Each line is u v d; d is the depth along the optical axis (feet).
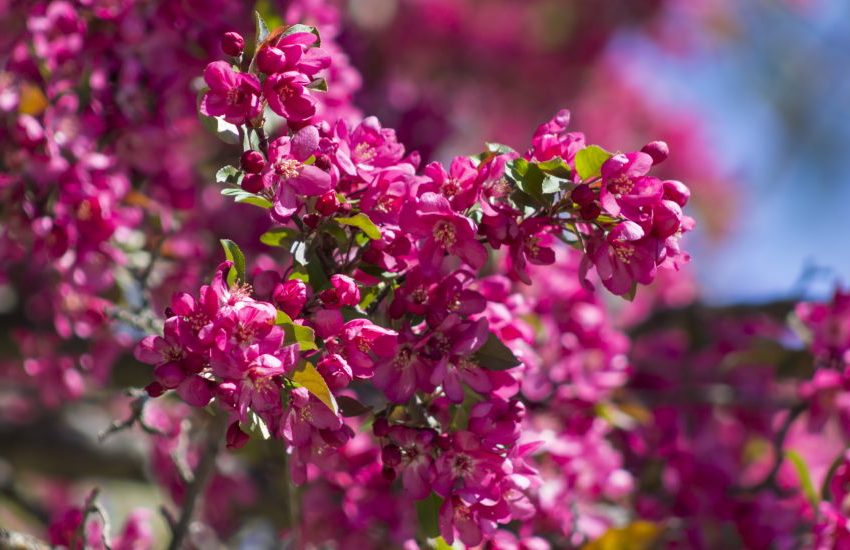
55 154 5.68
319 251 5.03
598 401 6.07
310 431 4.84
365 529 5.77
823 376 6.17
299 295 4.84
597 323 6.13
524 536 5.57
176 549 5.50
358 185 5.02
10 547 5.47
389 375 4.93
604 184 4.87
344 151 5.01
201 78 5.94
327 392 4.77
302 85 4.93
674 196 4.93
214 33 5.86
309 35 4.99
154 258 5.89
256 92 4.92
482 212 4.98
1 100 5.68
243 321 4.75
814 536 5.77
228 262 4.85
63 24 5.76
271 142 4.93
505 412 5.01
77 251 5.73
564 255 6.14
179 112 5.94
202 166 6.38
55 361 6.31
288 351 4.74
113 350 6.11
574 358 6.10
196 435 6.19
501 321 5.21
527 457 5.22
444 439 4.96
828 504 5.74
